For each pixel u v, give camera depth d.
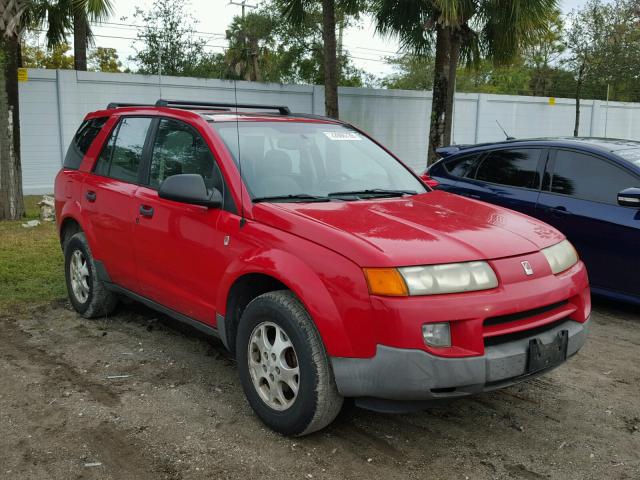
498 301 2.94
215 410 3.59
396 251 2.96
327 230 3.12
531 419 3.54
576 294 3.35
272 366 3.26
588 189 5.62
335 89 15.77
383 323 2.83
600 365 4.39
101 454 3.10
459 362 2.83
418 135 23.88
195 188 3.58
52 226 9.70
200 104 4.81
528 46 15.43
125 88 17.48
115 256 4.64
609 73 25.16
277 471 2.95
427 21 14.59
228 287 3.50
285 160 3.96
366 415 3.56
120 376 4.07
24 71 15.62
